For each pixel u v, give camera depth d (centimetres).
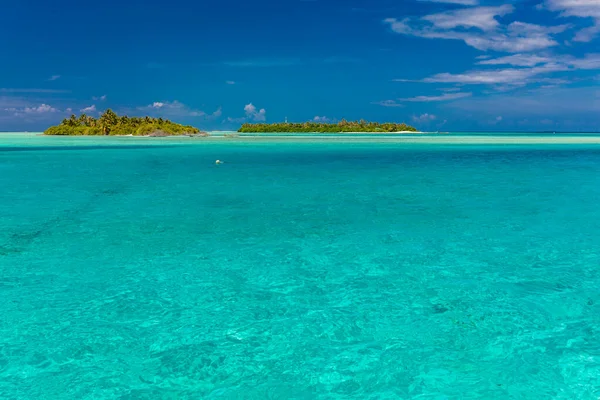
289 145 5453
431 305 643
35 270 781
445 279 745
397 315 610
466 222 1150
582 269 792
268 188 1747
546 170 2416
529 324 582
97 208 1338
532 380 461
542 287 709
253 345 531
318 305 643
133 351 515
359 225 1119
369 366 488
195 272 776
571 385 452
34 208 1336
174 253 883
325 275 764
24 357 501
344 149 4584
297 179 2023
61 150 4344
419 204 1402
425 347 527
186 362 493
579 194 1592
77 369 478
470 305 642
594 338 546
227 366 487
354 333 561
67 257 853
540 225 1117
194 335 554
